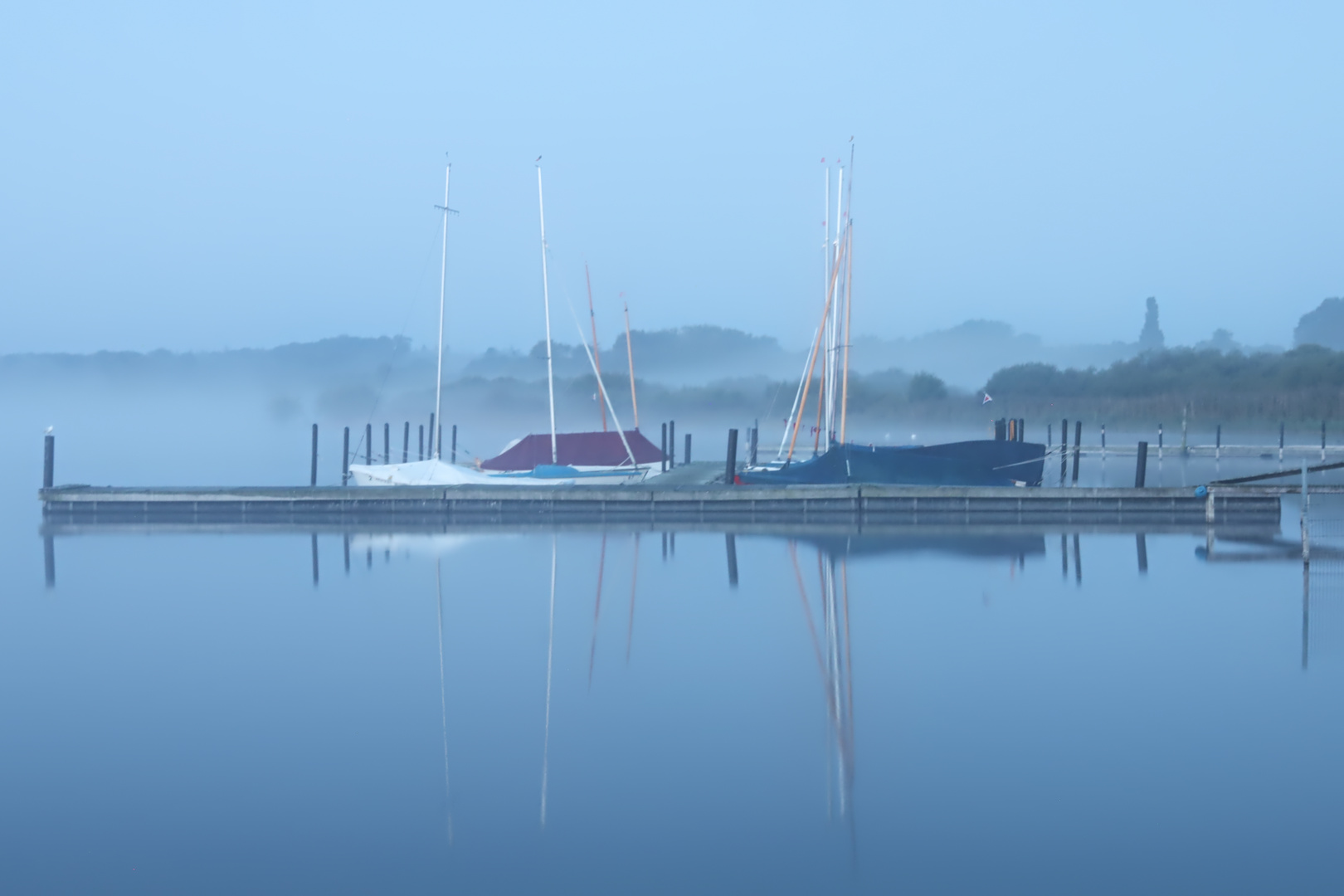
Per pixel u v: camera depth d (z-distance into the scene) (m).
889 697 12.88
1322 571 20.56
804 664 14.37
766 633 16.00
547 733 11.79
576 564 21.73
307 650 15.20
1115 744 11.26
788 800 10.00
